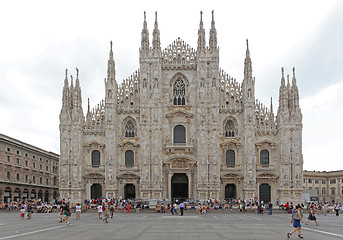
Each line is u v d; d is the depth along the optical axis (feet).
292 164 286.46
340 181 480.23
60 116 298.97
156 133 295.28
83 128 305.12
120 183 298.97
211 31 306.55
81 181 296.51
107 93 300.20
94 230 120.06
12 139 352.49
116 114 303.68
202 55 302.25
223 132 299.99
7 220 174.19
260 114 301.22
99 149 303.07
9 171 343.26
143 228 127.03
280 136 290.35
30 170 388.16
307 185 488.02
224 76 307.78
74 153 296.51
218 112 296.51
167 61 311.06
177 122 302.66
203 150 292.20
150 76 302.25
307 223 157.38
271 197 292.61
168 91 306.96
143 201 283.18
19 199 362.53
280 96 295.28
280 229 125.29
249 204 269.03
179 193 301.84
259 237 100.89
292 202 281.74
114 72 304.30
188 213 244.22
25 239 95.40
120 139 302.86
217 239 95.30
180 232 113.09
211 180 288.71
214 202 277.03
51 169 446.19
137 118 304.50
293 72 295.89
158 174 291.79
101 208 183.62
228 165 296.51
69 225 141.49
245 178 286.87
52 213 249.96
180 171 296.92
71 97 304.30
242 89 302.04
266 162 296.30
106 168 292.81
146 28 307.99
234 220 172.96
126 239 95.14
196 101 302.86
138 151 301.22
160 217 196.75
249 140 289.53
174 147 297.74
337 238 99.71
